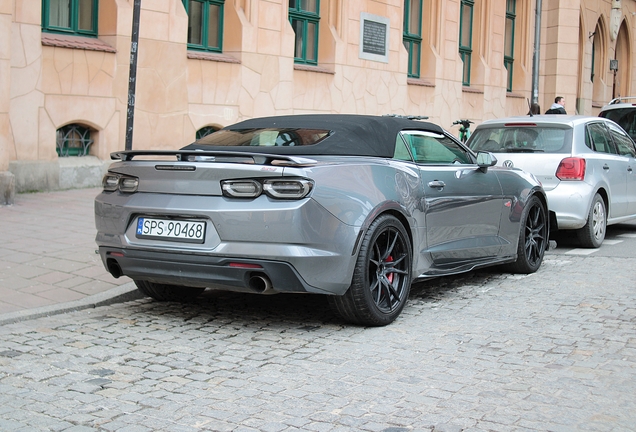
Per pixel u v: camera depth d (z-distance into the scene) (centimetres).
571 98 2855
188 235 530
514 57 2778
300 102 1731
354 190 541
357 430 374
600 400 418
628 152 1080
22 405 404
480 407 405
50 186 1214
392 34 2003
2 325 558
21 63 1162
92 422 382
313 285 519
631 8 3553
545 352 505
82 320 582
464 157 698
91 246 821
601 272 789
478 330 560
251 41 1576
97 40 1316
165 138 1405
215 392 427
